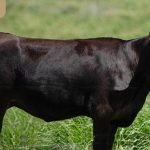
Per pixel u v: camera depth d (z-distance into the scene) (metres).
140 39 11.67
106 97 11.42
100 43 11.68
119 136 13.02
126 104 11.49
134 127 13.20
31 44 11.59
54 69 11.51
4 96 11.54
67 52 11.58
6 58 11.51
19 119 13.67
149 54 11.53
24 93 11.57
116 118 11.55
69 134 13.07
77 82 11.49
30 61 11.52
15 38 11.62
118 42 11.72
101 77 11.47
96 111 11.45
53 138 13.01
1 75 11.50
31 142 12.81
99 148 11.48
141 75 11.54
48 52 11.56
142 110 13.71
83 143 12.93
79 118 13.51
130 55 11.59
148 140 12.98
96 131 11.48
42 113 11.72
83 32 31.64
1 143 12.87
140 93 11.56
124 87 11.39
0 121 11.59
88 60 11.53
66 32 31.66
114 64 11.52
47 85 11.51
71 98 11.54
